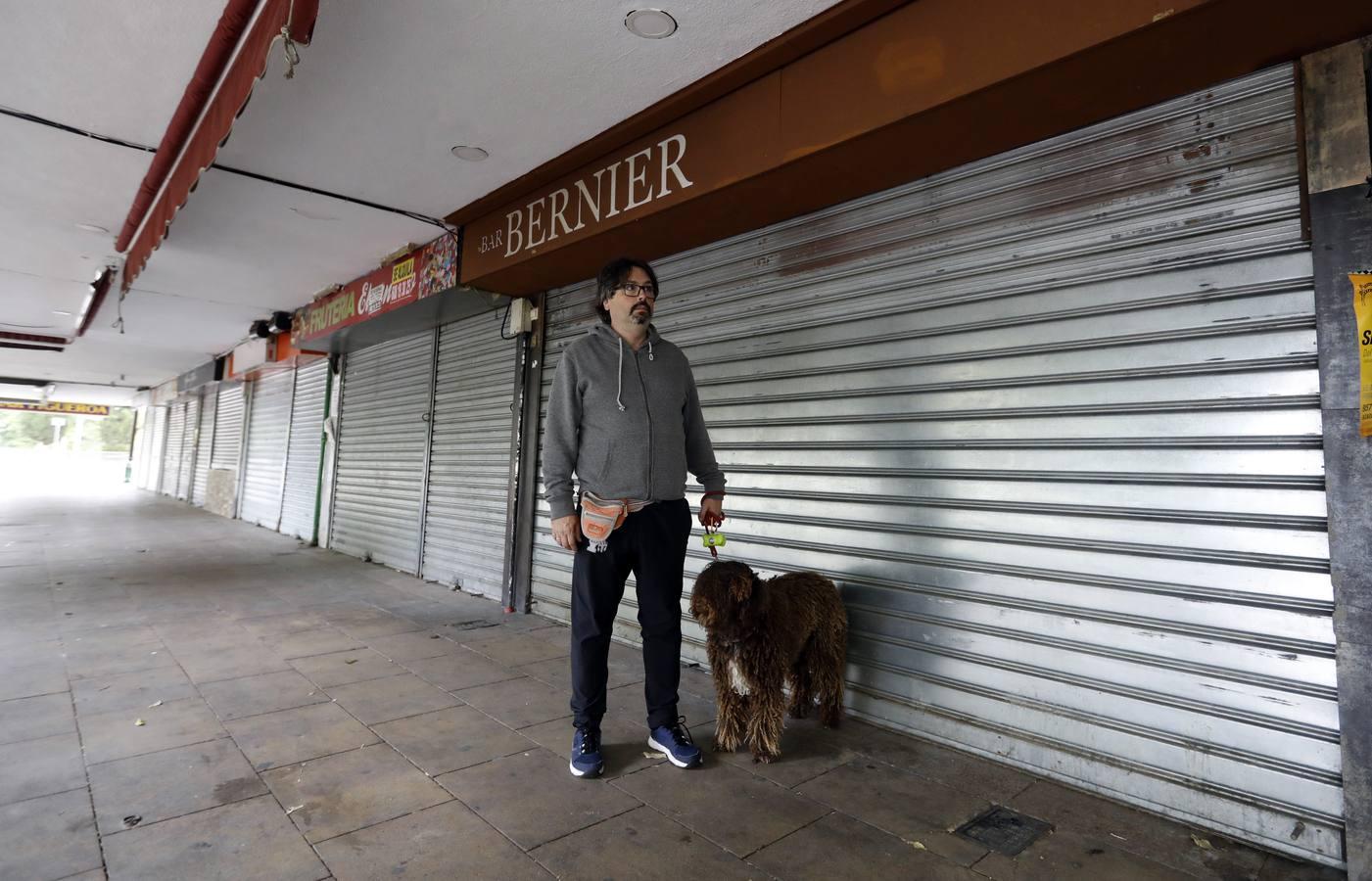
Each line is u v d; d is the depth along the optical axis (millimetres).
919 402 3270
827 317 3680
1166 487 2533
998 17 2463
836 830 2367
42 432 67062
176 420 20688
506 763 2855
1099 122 2752
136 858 2109
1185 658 2461
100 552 8508
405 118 3797
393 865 2109
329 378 9797
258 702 3490
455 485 6895
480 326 6699
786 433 3850
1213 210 2461
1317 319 2197
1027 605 2861
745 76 3275
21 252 6391
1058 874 2129
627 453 2789
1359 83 2150
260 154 4266
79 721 3182
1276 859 2207
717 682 3031
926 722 3143
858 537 3471
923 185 3299
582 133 3953
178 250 6293
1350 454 2121
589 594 2805
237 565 7852
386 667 4148
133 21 2986
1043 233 2889
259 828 2307
